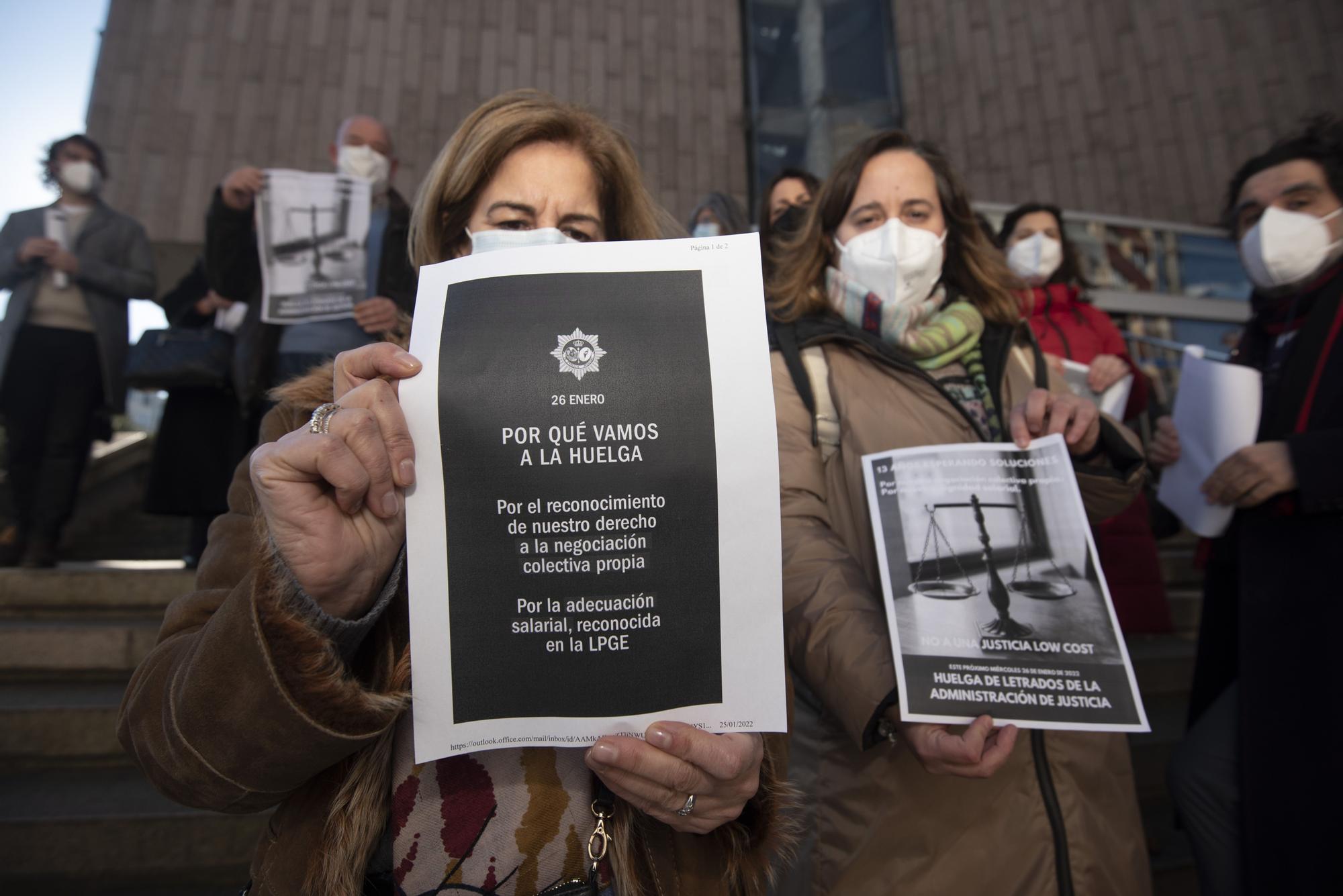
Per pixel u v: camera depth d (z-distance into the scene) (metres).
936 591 0.97
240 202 2.37
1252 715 1.30
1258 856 1.24
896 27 8.04
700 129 7.38
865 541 1.13
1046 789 1.02
